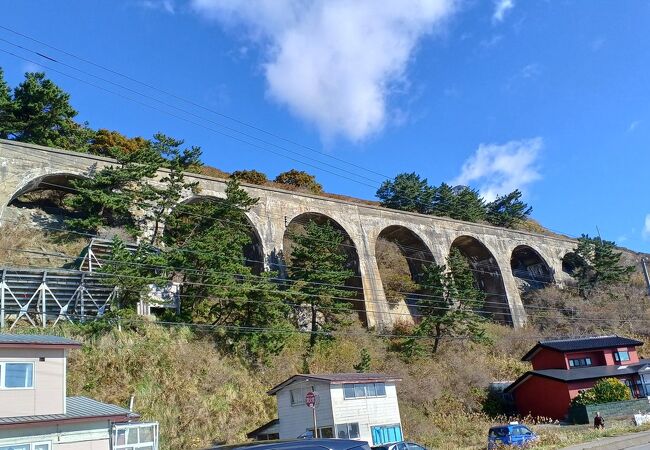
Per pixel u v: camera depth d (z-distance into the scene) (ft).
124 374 71.82
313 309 104.99
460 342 123.54
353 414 71.36
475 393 106.22
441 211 183.62
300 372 94.94
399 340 119.03
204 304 98.17
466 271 128.88
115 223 99.66
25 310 72.43
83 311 78.48
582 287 169.07
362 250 133.18
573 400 97.76
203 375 80.23
